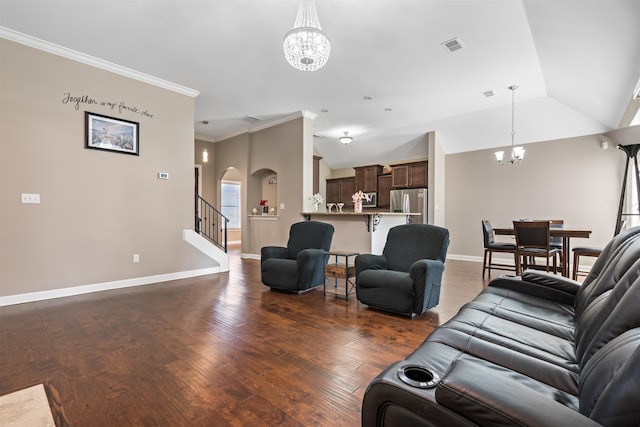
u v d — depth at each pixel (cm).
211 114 600
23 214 344
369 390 97
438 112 587
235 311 319
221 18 306
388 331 265
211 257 514
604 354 91
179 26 320
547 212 616
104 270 401
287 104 544
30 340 245
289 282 379
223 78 442
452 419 78
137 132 428
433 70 415
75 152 378
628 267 136
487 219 689
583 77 399
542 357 131
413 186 747
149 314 308
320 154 912
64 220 370
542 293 214
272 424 149
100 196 397
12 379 188
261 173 718
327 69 412
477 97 515
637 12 244
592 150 572
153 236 445
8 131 335
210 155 790
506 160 666
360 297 325
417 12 294
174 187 467
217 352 225
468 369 85
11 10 295
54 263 363
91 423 149
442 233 324
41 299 354
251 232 712
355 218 506
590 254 400
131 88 422
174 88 462
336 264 410
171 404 164
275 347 233
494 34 331
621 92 397
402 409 89
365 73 423
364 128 690
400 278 298
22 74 342
